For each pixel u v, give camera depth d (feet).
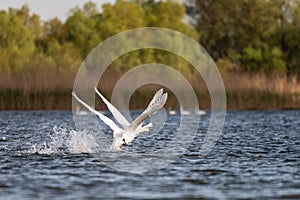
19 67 187.93
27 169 67.77
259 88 197.77
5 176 63.67
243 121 150.51
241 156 78.84
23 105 172.65
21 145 89.20
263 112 185.57
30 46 252.83
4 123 134.92
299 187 58.80
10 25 252.01
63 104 173.58
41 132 113.50
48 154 78.84
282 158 77.05
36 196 54.80
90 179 62.44
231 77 202.80
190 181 61.67
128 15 263.49
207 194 55.93
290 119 157.79
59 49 256.93
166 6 270.67
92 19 272.72
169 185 59.72
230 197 54.75
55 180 61.72
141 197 54.65
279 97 196.65
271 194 55.93
